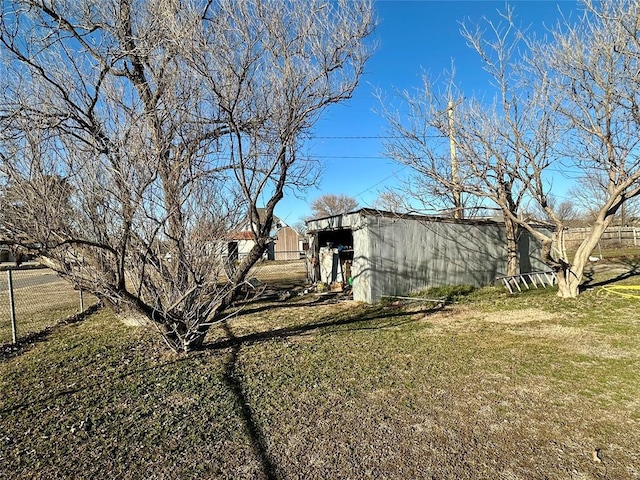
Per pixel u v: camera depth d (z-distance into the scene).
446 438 2.91
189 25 4.84
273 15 5.26
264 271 19.84
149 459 2.72
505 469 2.51
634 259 16.78
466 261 11.21
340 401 3.60
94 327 7.36
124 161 4.08
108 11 5.36
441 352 5.04
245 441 2.94
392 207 9.75
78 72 4.72
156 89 4.95
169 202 4.40
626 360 4.50
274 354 5.15
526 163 8.18
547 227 13.39
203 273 4.77
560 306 7.68
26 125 3.89
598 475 2.43
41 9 4.93
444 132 8.70
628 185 7.48
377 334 6.11
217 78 5.03
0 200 3.57
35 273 22.50
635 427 3.01
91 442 2.96
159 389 4.00
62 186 3.93
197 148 4.77
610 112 7.29
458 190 9.01
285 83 5.48
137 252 4.36
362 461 2.64
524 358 4.71
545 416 3.22
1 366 4.98
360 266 9.53
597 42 7.06
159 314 4.79
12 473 2.58
